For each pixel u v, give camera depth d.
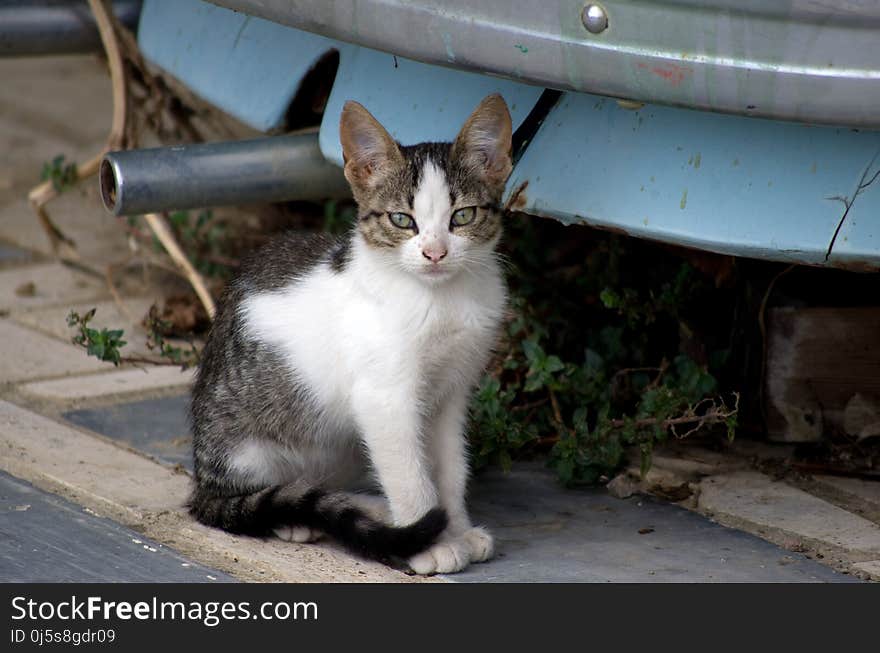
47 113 13.66
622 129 5.94
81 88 14.63
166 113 11.14
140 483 6.62
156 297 9.38
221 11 8.02
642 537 6.20
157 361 8.32
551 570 5.83
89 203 11.30
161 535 6.11
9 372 8.08
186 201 7.20
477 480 6.89
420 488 5.96
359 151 5.95
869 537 6.16
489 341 6.16
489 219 5.99
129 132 9.23
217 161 7.21
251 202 7.44
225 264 9.51
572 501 6.64
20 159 12.24
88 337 7.44
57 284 9.60
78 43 9.23
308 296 6.14
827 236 5.51
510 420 6.83
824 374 7.11
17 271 9.84
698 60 5.21
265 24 7.70
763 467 6.98
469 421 6.69
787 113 5.19
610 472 6.87
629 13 5.27
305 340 6.09
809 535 6.18
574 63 5.47
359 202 5.99
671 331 7.82
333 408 6.18
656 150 5.83
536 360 7.04
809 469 6.94
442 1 5.73
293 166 7.36
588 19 5.36
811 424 7.16
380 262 5.86
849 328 7.07
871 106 5.06
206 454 6.32
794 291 7.23
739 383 7.34
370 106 6.87
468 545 5.89
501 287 6.18
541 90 6.25
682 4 5.16
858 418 7.12
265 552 5.95
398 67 6.82
